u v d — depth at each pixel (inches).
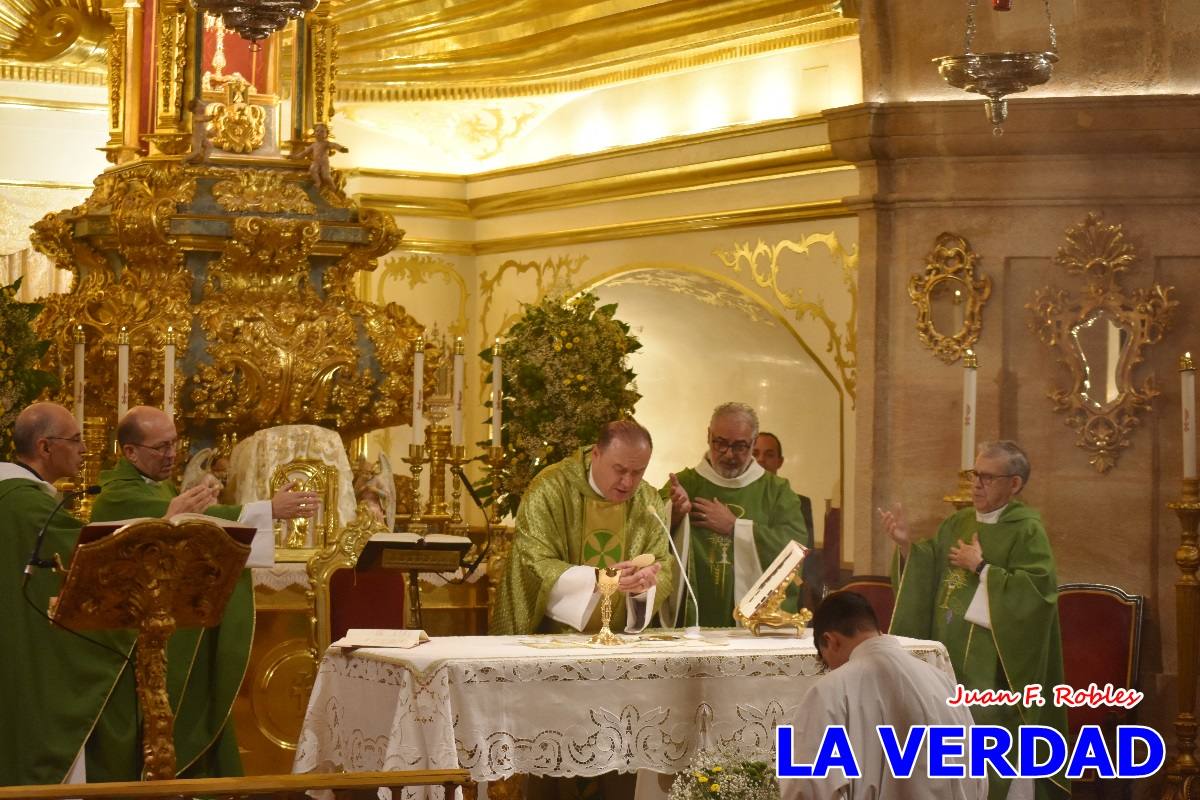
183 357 430.0
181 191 435.5
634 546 345.1
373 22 588.7
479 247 619.8
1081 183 424.8
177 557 262.5
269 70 457.1
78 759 327.3
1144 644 417.1
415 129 615.5
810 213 480.7
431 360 449.4
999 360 433.4
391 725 281.6
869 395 446.0
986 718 359.6
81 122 588.7
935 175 437.7
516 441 409.7
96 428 397.4
